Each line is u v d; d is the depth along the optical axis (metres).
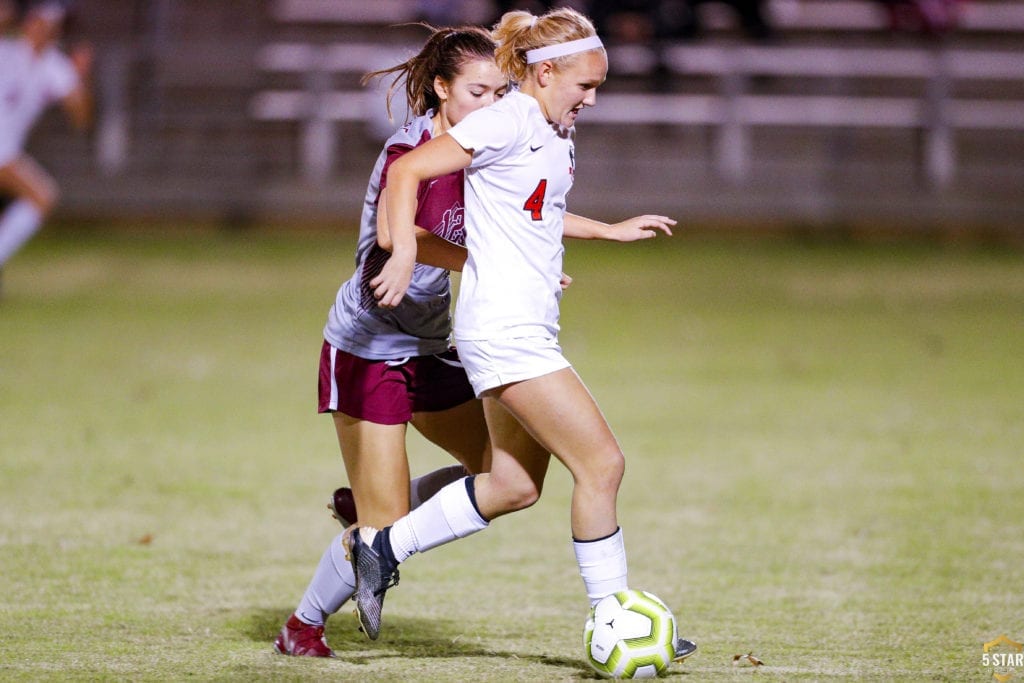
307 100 76.00
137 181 71.88
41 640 16.20
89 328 49.81
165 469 28.02
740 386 39.44
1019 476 27.70
